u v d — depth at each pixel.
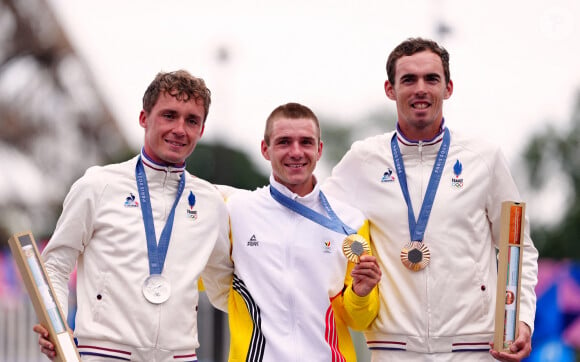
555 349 19.09
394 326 9.16
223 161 33.66
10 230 49.72
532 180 38.47
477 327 9.12
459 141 9.51
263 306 8.89
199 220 8.97
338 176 9.85
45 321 8.04
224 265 9.30
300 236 9.09
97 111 53.25
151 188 8.93
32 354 19.98
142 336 8.43
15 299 20.25
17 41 51.59
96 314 8.52
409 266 9.14
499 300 8.78
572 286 19.55
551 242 35.94
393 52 9.50
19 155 52.22
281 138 9.02
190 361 8.66
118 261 8.59
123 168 8.97
